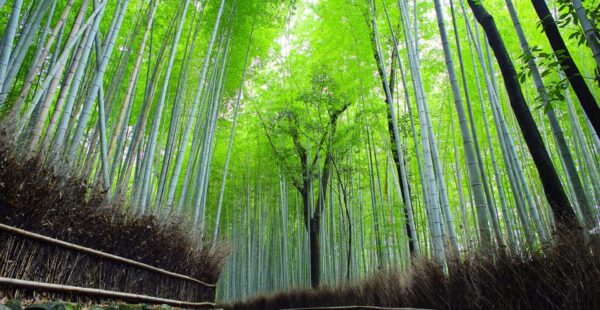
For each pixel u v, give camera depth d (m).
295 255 11.02
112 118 6.85
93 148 3.54
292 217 12.02
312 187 10.66
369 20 8.11
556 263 2.75
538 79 3.21
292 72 10.30
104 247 3.19
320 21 9.44
